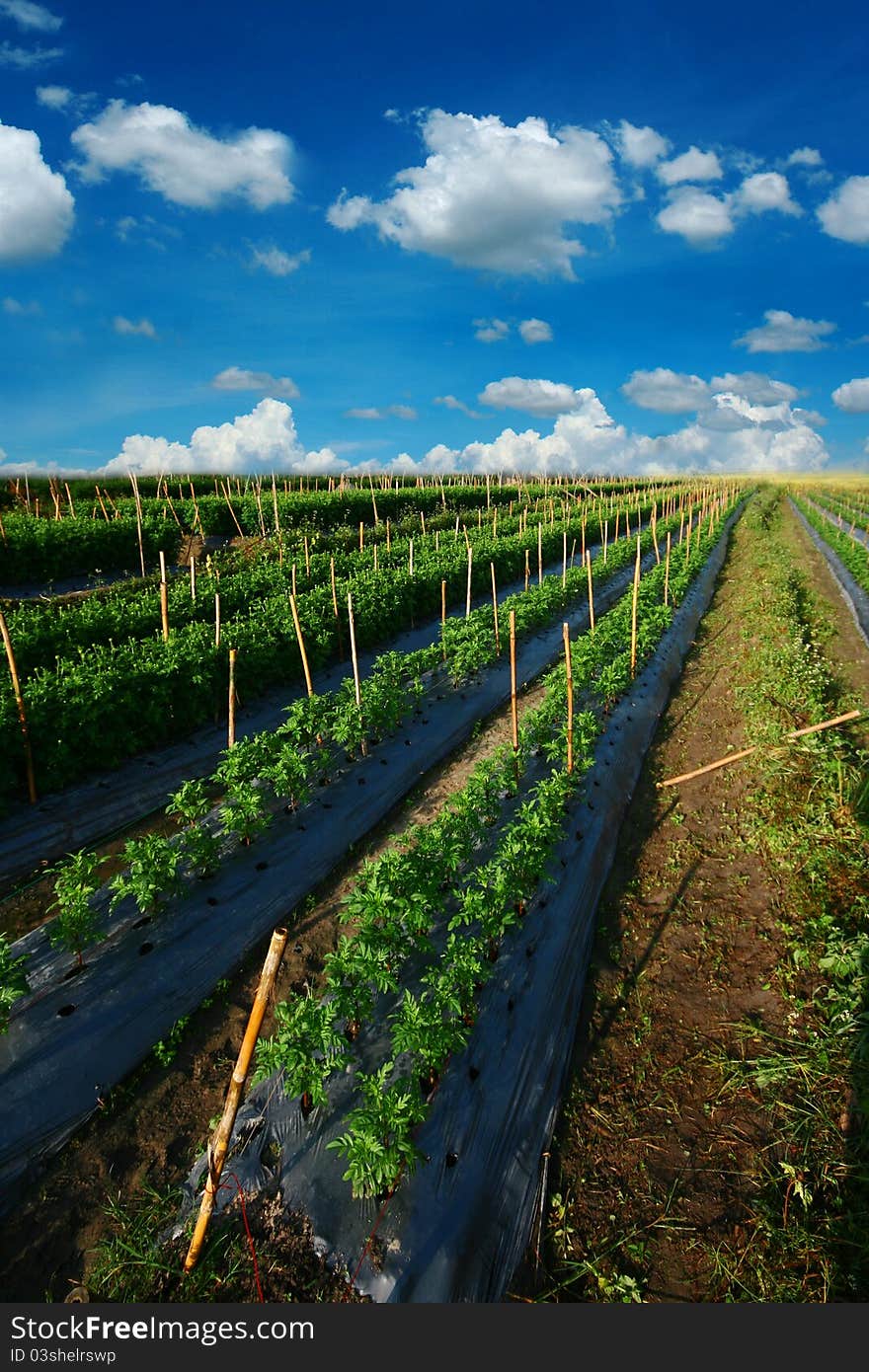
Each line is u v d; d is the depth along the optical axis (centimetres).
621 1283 475
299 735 1080
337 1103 569
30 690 1024
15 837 933
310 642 1496
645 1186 550
